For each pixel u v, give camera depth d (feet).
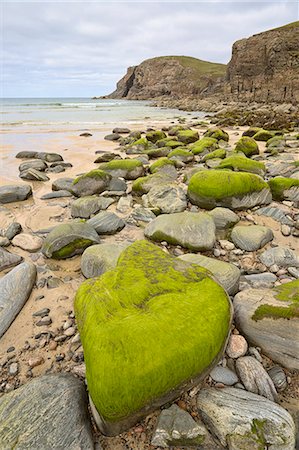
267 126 80.07
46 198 26.61
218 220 19.34
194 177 23.03
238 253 16.63
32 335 11.10
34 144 56.13
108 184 27.91
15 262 15.76
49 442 6.95
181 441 7.38
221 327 8.57
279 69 169.48
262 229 17.88
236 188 21.35
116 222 19.67
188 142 57.47
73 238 16.38
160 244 17.49
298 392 8.73
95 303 9.26
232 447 7.18
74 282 14.39
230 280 12.56
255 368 8.93
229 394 8.20
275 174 31.04
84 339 8.32
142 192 26.91
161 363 7.29
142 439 7.54
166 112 165.48
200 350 7.82
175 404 8.05
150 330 7.88
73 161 42.22
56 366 9.85
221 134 59.62
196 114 152.05
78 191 27.02
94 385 7.14
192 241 16.61
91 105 230.68
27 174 32.50
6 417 7.48
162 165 33.86
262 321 9.81
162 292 9.62
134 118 123.34
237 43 207.92
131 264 11.38
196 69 334.44
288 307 9.55
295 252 16.84
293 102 157.58
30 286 13.53
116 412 6.91
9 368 9.78
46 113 140.26
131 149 48.32
